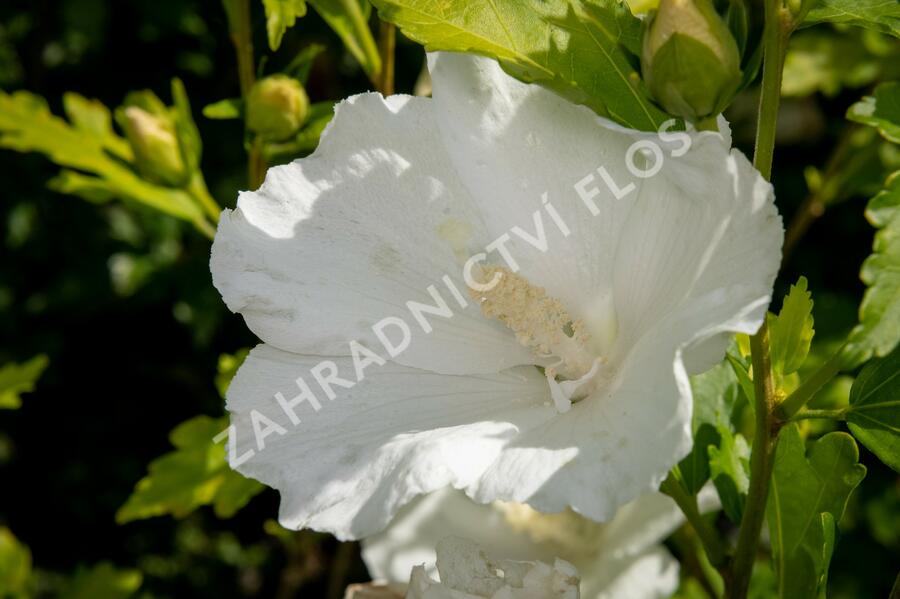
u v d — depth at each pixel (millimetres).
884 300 321
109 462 818
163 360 808
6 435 815
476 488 323
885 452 353
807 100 685
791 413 350
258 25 573
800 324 362
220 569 817
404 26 354
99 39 733
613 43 354
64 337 792
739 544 364
